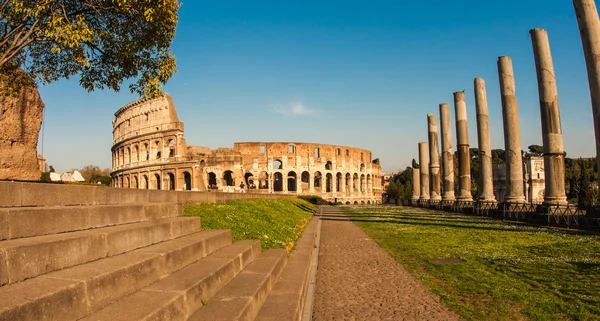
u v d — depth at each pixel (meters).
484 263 13.59
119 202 9.65
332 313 8.66
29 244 4.59
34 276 4.61
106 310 4.57
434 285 10.88
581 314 7.96
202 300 6.05
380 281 11.55
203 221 12.32
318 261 14.97
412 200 68.44
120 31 16.81
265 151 88.19
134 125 84.81
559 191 27.70
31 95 15.45
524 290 9.95
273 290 8.43
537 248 16.36
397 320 8.15
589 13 24.47
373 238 21.62
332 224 31.20
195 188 71.19
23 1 13.08
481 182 39.97
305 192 91.25
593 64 23.98
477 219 33.12
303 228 23.34
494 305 8.86
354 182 107.25
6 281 4.22
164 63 18.03
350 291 10.50
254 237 12.69
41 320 3.74
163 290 5.45
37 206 6.84
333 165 95.00
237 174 81.50
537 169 75.88
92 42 16.38
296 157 89.81
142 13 15.75
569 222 24.69
